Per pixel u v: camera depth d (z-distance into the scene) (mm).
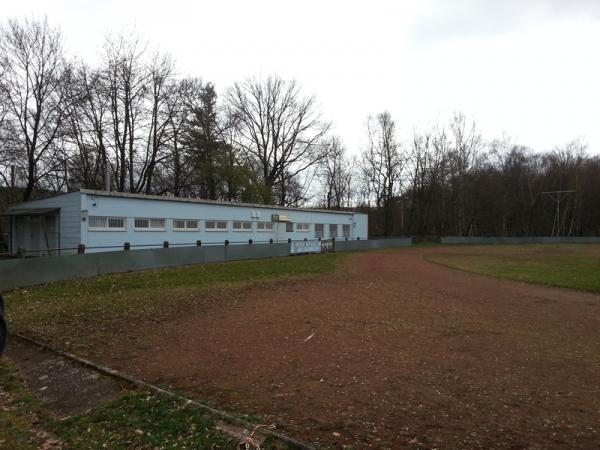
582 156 70438
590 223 71375
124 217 21125
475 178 61000
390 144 58969
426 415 4465
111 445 3900
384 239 43781
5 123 26609
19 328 8125
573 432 4129
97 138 32656
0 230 30906
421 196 59906
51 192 32250
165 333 7961
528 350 7102
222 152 41125
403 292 13461
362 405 4715
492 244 54938
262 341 7453
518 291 14336
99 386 5426
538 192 68562
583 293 14109
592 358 6695
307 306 10766
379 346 7176
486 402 4848
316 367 6059
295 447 3756
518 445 3850
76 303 10523
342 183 63062
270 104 49594
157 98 34688
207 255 21250
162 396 4906
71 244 19703
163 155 35938
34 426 4395
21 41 26750
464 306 11172
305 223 35469
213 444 3854
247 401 4824
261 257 25203
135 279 14727
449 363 6293
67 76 28562
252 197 43562
